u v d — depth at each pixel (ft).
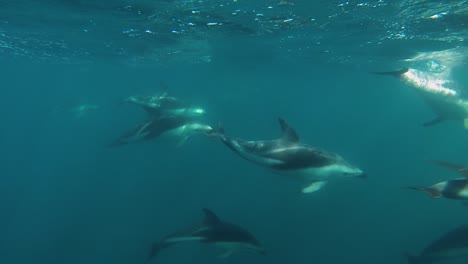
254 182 88.69
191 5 45.39
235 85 196.54
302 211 72.49
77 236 69.26
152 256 32.09
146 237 66.23
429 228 66.13
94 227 72.18
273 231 64.80
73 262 61.00
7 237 71.67
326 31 58.18
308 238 63.05
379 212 72.84
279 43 69.87
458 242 25.61
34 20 56.90
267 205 75.31
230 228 29.86
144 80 187.62
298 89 201.26
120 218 74.79
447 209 72.90
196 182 90.84
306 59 90.38
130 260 59.62
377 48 70.85
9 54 102.78
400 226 67.36
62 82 214.07
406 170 99.30
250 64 107.24
